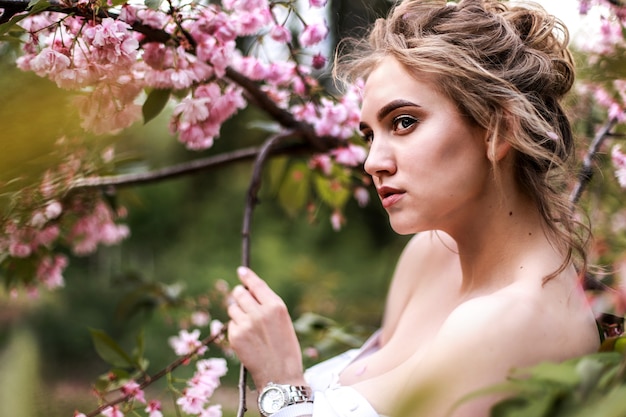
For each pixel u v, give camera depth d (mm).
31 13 1196
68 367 4504
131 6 1326
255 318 1309
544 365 849
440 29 1245
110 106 1427
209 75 1471
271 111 1903
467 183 1201
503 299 1126
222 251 7203
